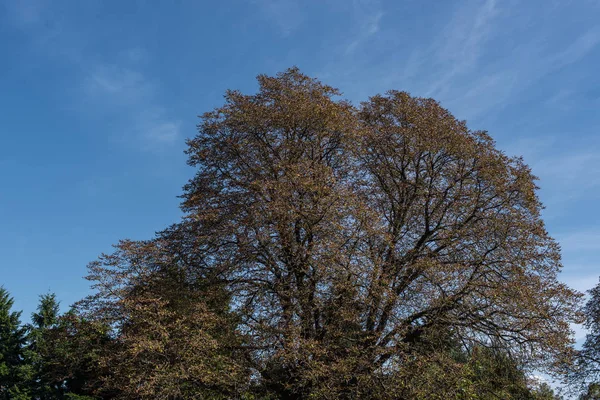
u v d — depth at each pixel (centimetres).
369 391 2164
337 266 2234
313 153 2628
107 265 2462
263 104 2734
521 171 2547
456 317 2322
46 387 3150
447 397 2014
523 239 2419
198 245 2538
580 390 3647
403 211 2714
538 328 2191
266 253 2433
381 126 2786
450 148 2556
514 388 2231
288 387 2180
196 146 2800
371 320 2348
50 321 3591
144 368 2188
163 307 2348
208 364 2166
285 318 2283
